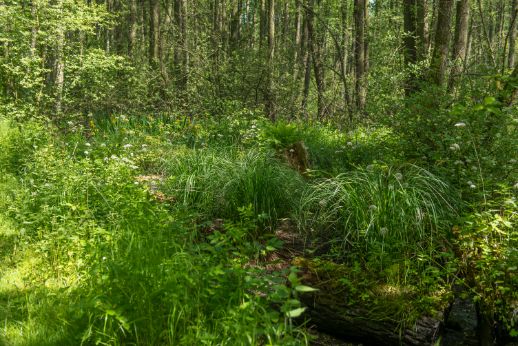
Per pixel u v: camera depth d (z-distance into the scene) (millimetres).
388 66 12156
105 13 13125
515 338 4023
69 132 11320
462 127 5797
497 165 5535
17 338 3432
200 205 5785
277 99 16000
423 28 10758
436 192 5164
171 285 3346
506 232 4566
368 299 4004
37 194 6051
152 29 19234
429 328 3779
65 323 3525
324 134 11797
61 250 4785
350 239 4969
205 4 23219
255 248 4297
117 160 6840
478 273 4328
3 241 5297
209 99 14492
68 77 13078
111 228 5129
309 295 4109
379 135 8766
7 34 11398
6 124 10797
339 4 20203
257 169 6000
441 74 8656
